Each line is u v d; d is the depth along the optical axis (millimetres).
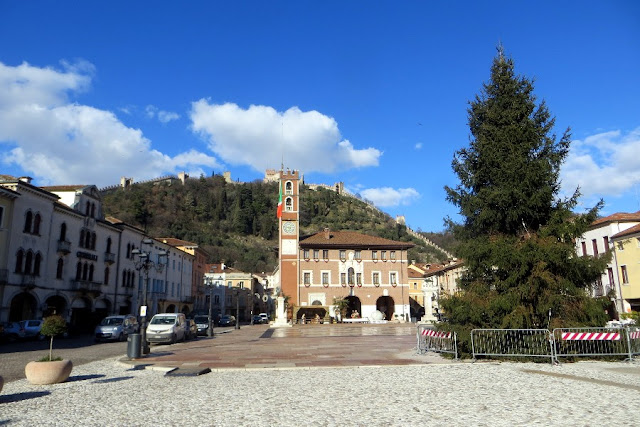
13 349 25688
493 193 17469
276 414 8695
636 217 41344
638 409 8742
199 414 8766
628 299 39031
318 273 69250
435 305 68438
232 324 78500
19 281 37531
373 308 69312
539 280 16609
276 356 20047
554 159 17703
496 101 19000
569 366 15344
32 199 39469
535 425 7691
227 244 146250
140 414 8836
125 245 55312
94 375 14633
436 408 9070
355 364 16281
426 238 165625
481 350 16875
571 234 16922
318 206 168750
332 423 7961
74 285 44625
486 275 18203
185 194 167375
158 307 64750
